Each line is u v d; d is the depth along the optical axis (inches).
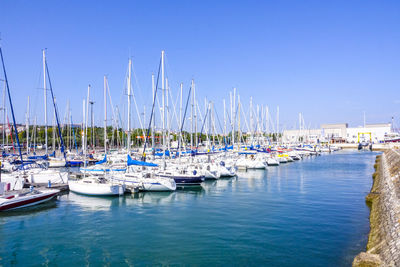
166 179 1123.9
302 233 649.6
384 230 560.1
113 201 980.6
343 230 670.5
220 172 1520.7
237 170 1887.3
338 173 1760.6
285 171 1861.5
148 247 580.1
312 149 3786.9
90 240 623.2
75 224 733.3
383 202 771.4
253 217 777.6
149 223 737.0
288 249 562.3
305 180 1466.5
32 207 890.1
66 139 2869.1
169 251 558.9
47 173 1172.5
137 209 876.0
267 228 684.1
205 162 1622.8
